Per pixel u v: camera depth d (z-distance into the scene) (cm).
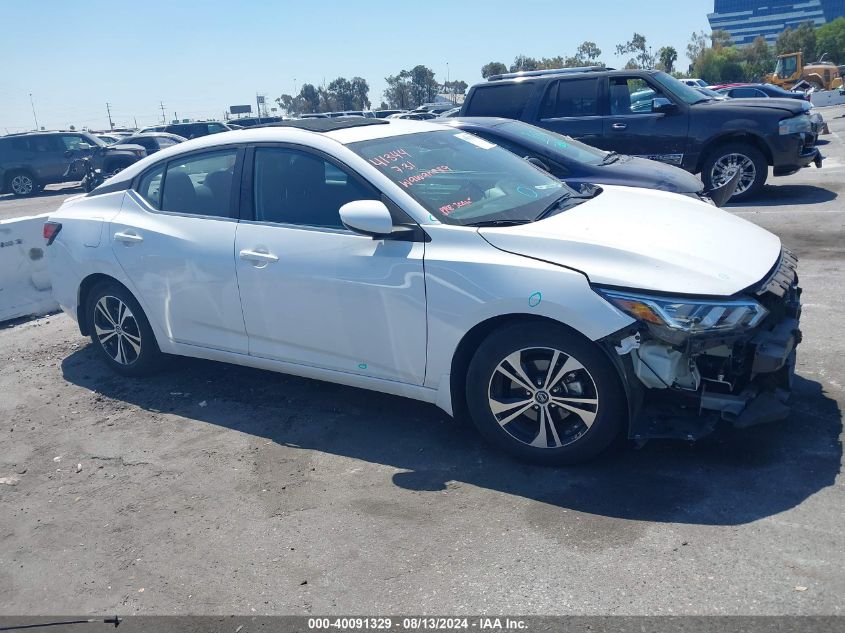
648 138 1024
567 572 292
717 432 383
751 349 343
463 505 345
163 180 494
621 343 330
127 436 451
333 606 287
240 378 523
